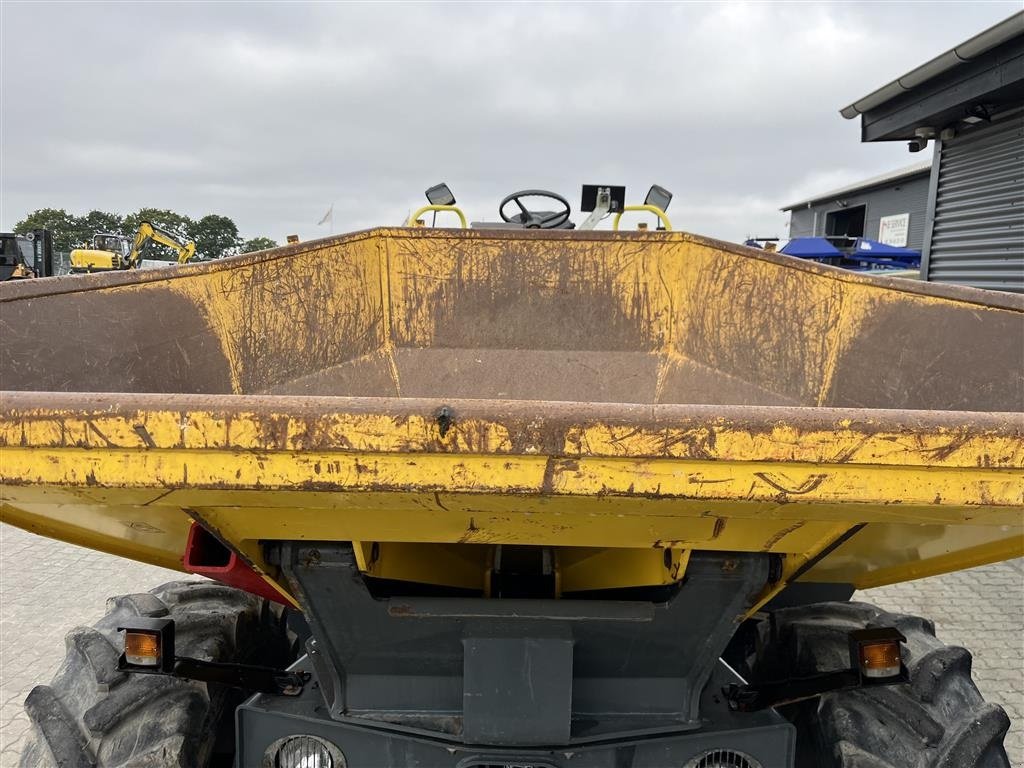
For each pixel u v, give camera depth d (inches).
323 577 64.7
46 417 42.9
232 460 43.7
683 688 71.0
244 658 88.3
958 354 82.7
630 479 43.4
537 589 82.5
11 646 149.3
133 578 184.4
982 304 80.7
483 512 51.3
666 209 152.4
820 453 42.5
